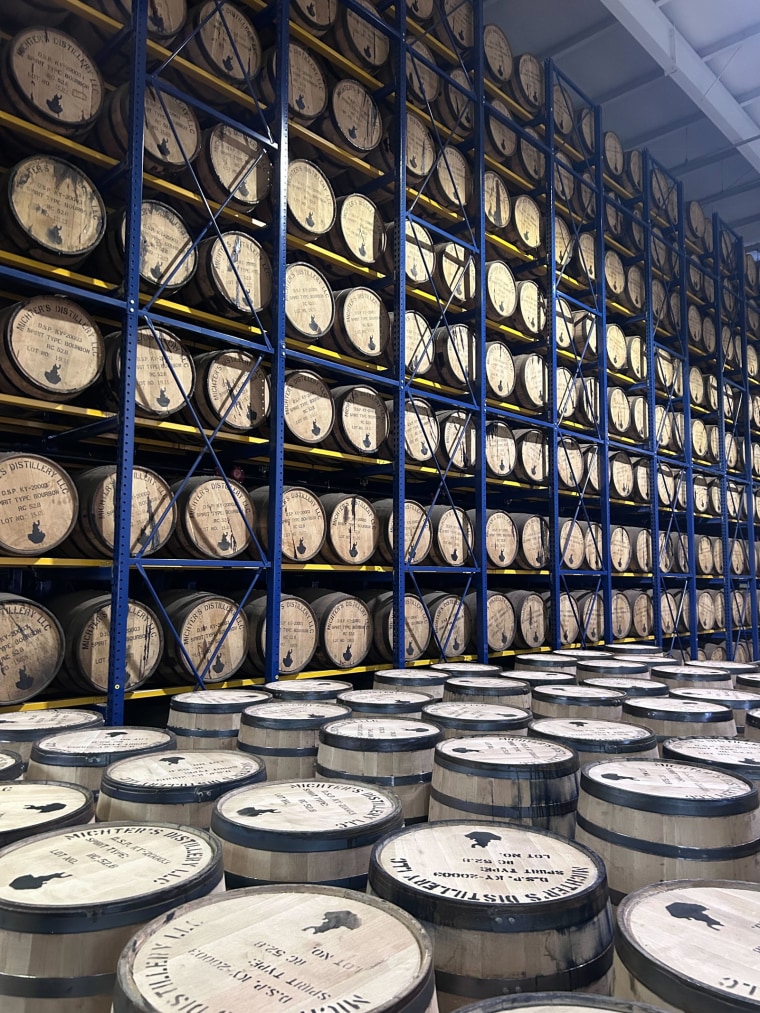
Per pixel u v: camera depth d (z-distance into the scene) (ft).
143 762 10.30
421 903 6.29
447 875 6.77
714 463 50.21
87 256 19.01
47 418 20.89
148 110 19.79
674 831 8.28
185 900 6.23
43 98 17.75
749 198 53.52
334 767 11.21
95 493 18.60
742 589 52.60
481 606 28.35
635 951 5.43
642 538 40.47
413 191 27.84
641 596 40.47
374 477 31.63
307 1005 4.62
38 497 17.35
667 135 46.50
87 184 18.34
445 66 30.37
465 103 30.37
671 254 46.60
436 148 29.30
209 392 20.97
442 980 6.11
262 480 27.63
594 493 37.27
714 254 50.14
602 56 39.58
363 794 9.12
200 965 5.07
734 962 5.33
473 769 9.77
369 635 25.18
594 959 6.26
